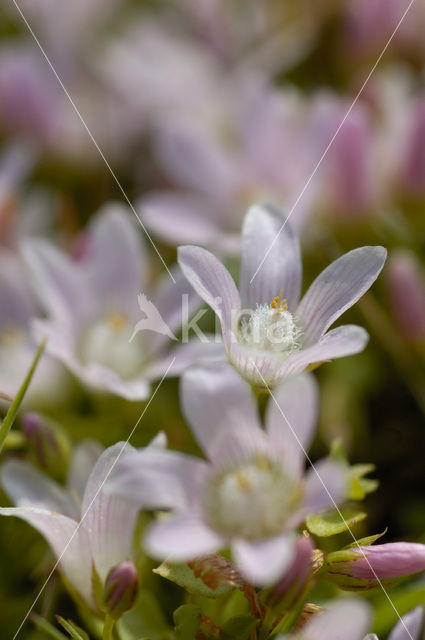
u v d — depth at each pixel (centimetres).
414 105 17
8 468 13
